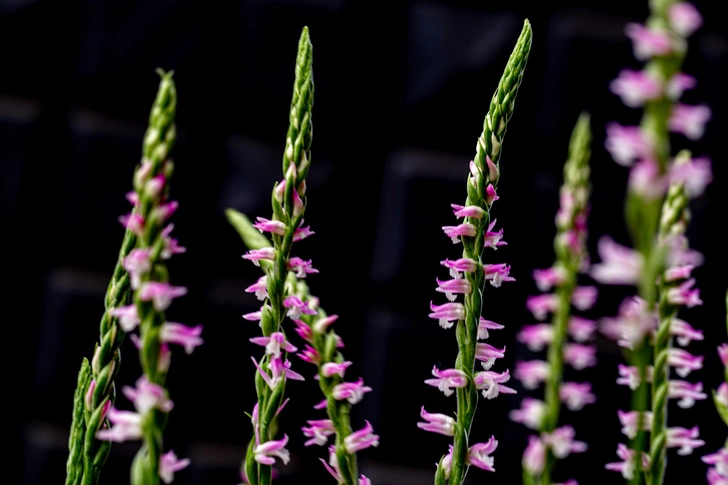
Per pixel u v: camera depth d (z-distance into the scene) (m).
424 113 1.50
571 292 0.39
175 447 1.48
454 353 1.47
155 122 0.34
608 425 1.44
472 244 0.38
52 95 1.51
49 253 1.51
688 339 0.38
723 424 1.41
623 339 0.35
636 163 0.33
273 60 1.50
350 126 1.51
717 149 1.48
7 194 1.49
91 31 1.48
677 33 0.33
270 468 0.37
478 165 0.38
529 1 1.51
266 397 0.37
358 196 1.52
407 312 1.49
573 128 1.48
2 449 1.50
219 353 1.49
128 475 1.47
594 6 1.50
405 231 1.48
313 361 0.39
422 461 1.48
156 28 1.49
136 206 0.34
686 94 1.48
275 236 0.38
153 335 0.34
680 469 1.42
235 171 1.49
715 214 1.48
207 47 1.50
